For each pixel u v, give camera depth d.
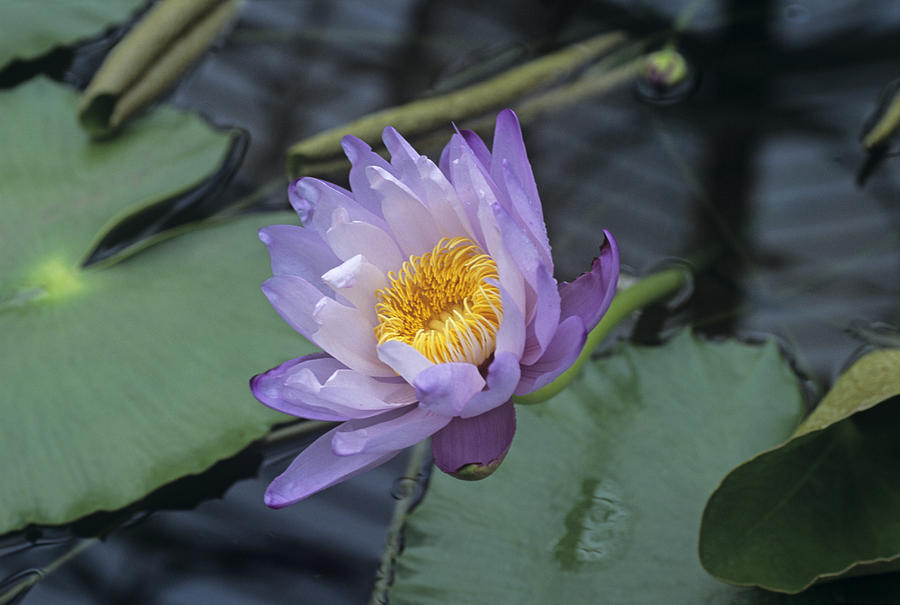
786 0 2.11
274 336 1.95
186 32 2.10
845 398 1.86
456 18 2.14
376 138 2.02
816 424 1.85
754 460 1.84
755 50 2.09
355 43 2.13
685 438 1.90
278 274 1.86
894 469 1.85
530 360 1.83
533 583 1.86
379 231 1.85
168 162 2.04
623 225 2.01
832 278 1.97
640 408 1.91
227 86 2.10
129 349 1.94
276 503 1.82
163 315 1.96
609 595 1.85
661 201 2.02
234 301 1.96
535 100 2.07
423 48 2.12
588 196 2.02
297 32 2.14
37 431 1.91
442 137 2.04
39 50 2.10
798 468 1.85
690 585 1.85
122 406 1.92
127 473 1.90
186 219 2.02
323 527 1.91
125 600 1.89
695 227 2.00
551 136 2.06
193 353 1.94
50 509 1.89
